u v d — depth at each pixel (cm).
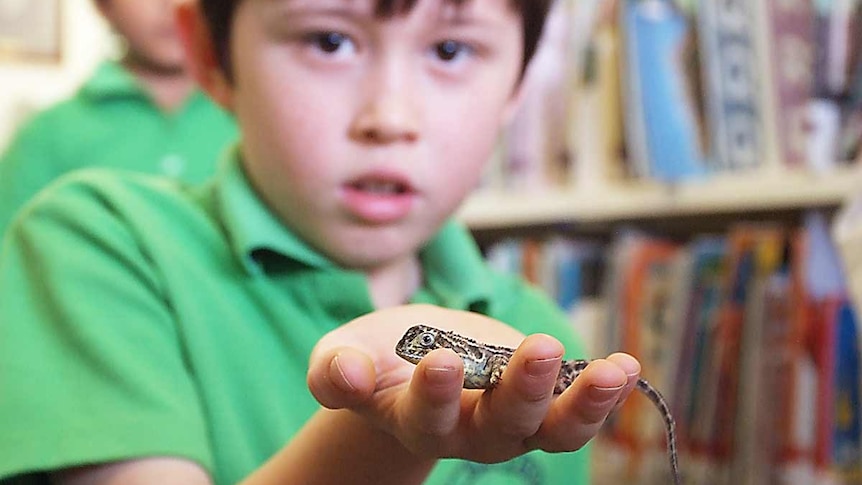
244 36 57
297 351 58
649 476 93
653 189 95
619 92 98
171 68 110
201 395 55
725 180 90
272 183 58
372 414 40
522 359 36
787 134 87
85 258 56
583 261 108
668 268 94
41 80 142
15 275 57
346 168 56
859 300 76
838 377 82
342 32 55
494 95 59
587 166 101
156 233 58
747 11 89
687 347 91
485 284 65
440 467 59
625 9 96
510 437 38
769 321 85
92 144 108
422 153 57
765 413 84
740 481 86
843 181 83
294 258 58
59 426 51
